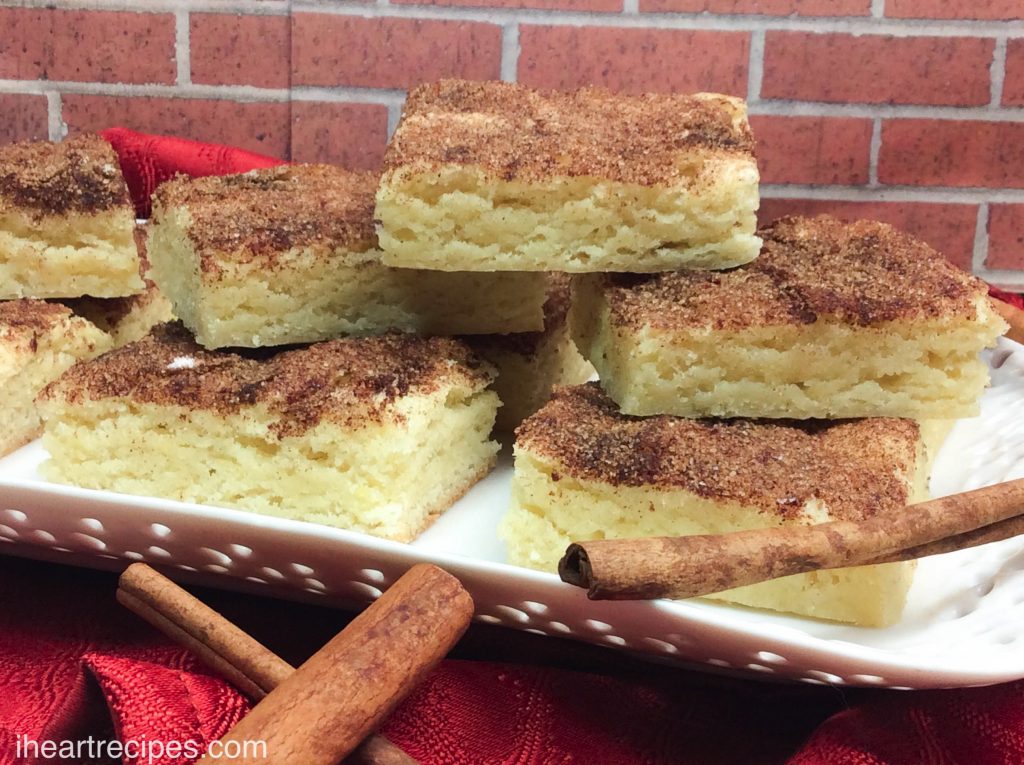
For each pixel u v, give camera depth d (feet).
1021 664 0.67
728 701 0.73
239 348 0.88
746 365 0.81
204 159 1.29
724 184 0.84
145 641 0.75
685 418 0.82
